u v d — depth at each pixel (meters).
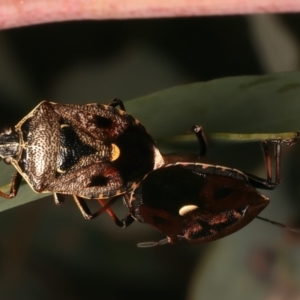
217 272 0.19
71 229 0.20
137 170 0.17
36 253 0.19
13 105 0.20
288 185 0.19
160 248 0.20
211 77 0.20
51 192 0.17
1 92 0.20
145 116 0.17
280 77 0.17
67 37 0.20
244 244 0.19
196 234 0.17
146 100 0.17
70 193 0.17
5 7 0.17
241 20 0.20
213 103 0.17
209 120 0.17
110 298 0.20
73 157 0.17
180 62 0.20
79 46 0.20
